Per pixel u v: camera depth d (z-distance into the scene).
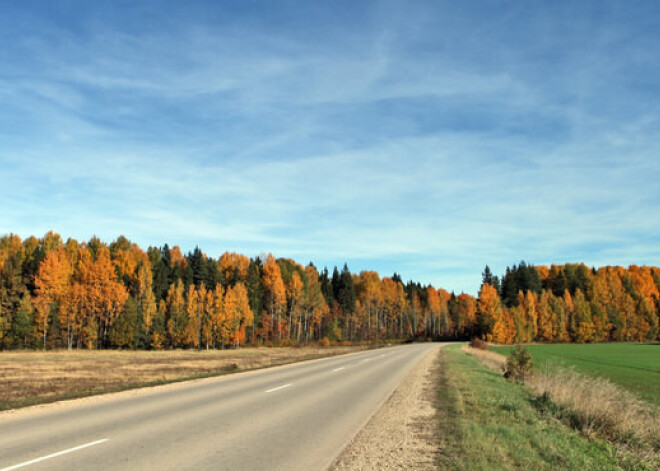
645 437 12.03
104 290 75.31
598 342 118.56
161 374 24.53
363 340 116.00
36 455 6.93
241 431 9.08
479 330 111.25
